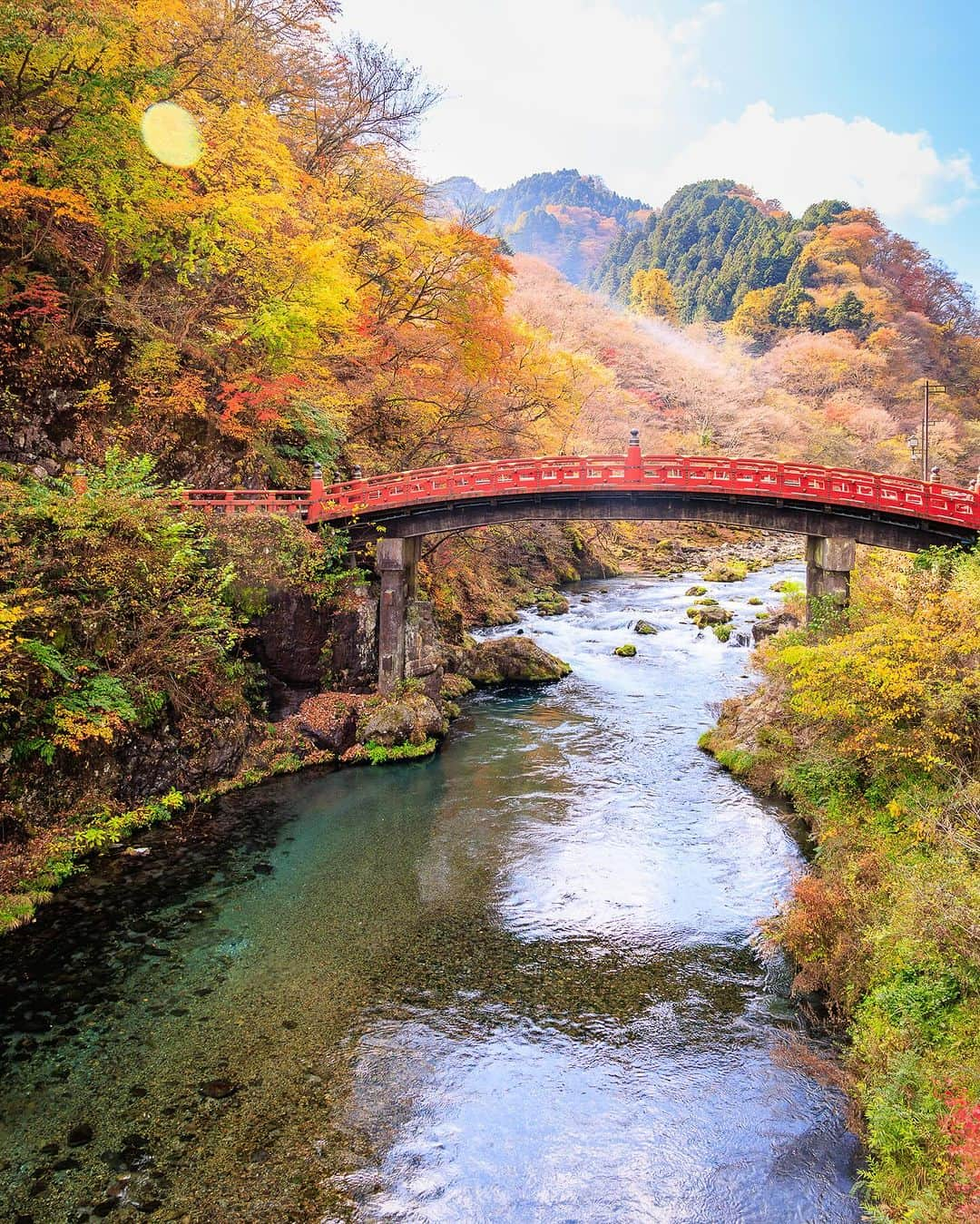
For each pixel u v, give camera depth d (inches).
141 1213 299.4
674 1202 310.3
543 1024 419.5
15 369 751.7
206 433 922.1
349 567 893.2
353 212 1188.5
